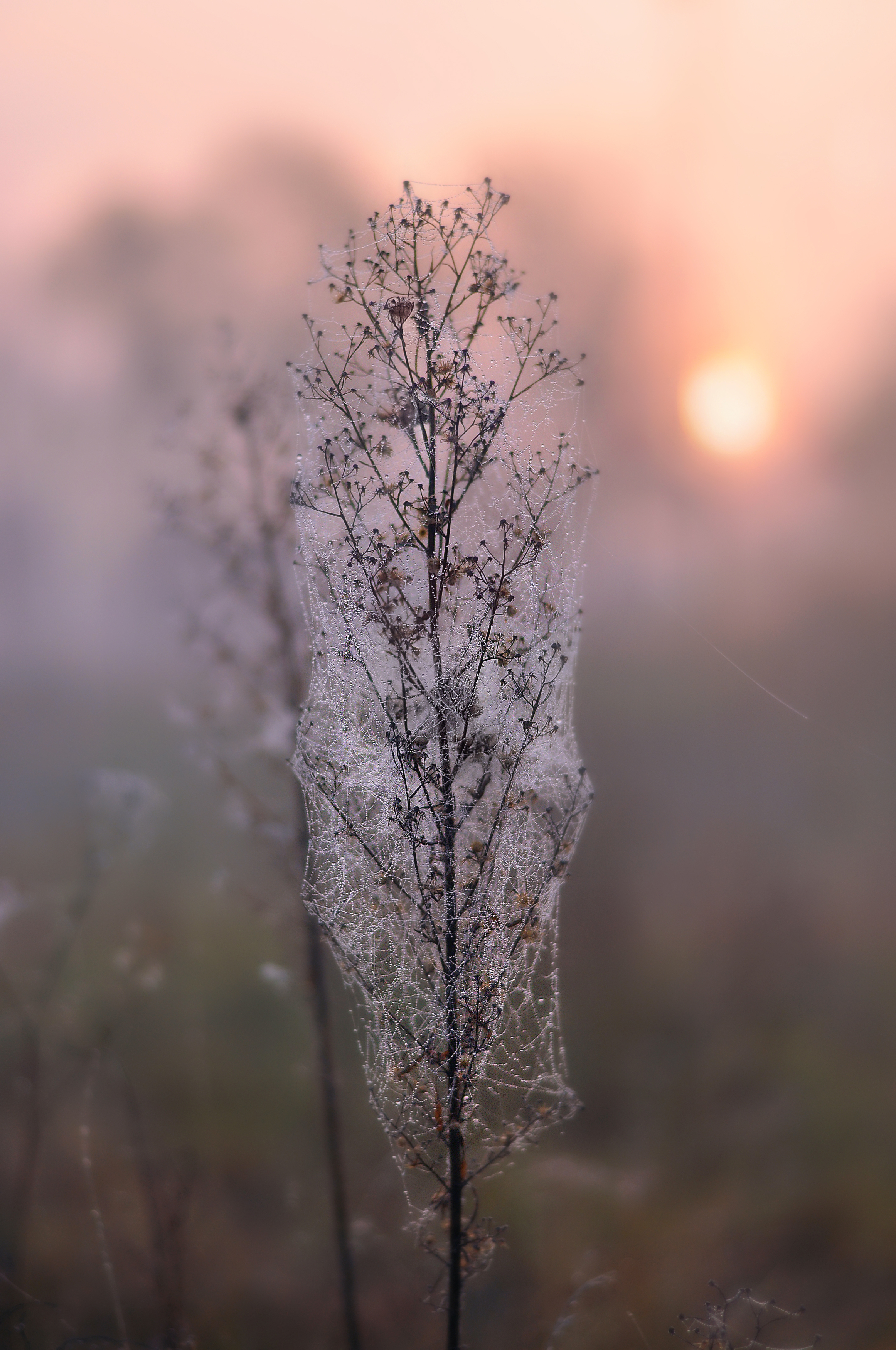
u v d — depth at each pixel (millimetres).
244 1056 5781
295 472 3256
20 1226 3916
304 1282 4074
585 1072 5973
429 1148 2273
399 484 2109
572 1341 3604
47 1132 4895
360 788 2295
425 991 2215
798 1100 5531
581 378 2250
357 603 2154
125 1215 4219
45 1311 3631
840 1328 3686
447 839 2111
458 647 2129
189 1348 3201
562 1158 4734
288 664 3711
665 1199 4707
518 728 2189
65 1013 5305
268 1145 4957
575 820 2398
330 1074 3516
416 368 2092
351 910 2295
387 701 2164
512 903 2203
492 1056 2281
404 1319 3830
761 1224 4480
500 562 2135
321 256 2129
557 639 2299
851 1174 4844
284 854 3795
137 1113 4531
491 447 2117
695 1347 2908
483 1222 2371
